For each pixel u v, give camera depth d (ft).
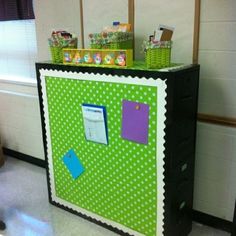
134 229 6.40
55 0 8.15
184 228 6.54
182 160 5.90
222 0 5.73
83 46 7.95
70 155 7.07
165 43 5.46
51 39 6.74
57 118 7.02
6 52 10.63
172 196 5.71
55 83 6.74
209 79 6.26
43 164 10.06
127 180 6.18
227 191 6.58
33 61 9.88
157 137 5.47
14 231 6.93
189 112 5.83
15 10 9.32
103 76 5.85
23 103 9.89
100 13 7.39
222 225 6.84
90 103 6.23
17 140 10.61
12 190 8.69
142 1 6.65
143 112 5.49
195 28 6.10
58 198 7.77
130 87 5.54
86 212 7.23
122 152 6.07
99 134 6.27
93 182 6.83
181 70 5.24
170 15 6.36
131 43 6.53
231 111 6.18
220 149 6.45
